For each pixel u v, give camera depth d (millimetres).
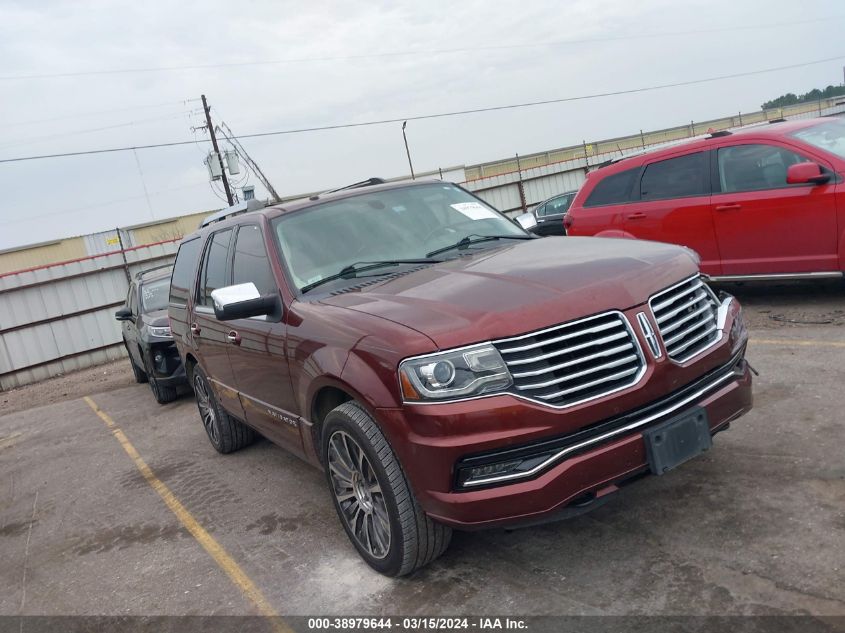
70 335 17234
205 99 36281
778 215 6684
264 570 3869
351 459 3463
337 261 4062
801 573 2826
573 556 3305
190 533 4625
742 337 3514
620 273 3205
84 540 4969
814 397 4566
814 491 3424
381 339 3061
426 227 4387
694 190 7340
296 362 3684
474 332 2883
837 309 6602
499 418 2789
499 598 3088
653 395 2975
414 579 3396
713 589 2838
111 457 7176
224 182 35156
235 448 6137
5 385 16594
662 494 3703
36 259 30734
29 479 7039
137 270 17953
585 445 2844
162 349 9023
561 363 2881
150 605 3766
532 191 28109
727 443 4152
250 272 4438
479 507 2850
